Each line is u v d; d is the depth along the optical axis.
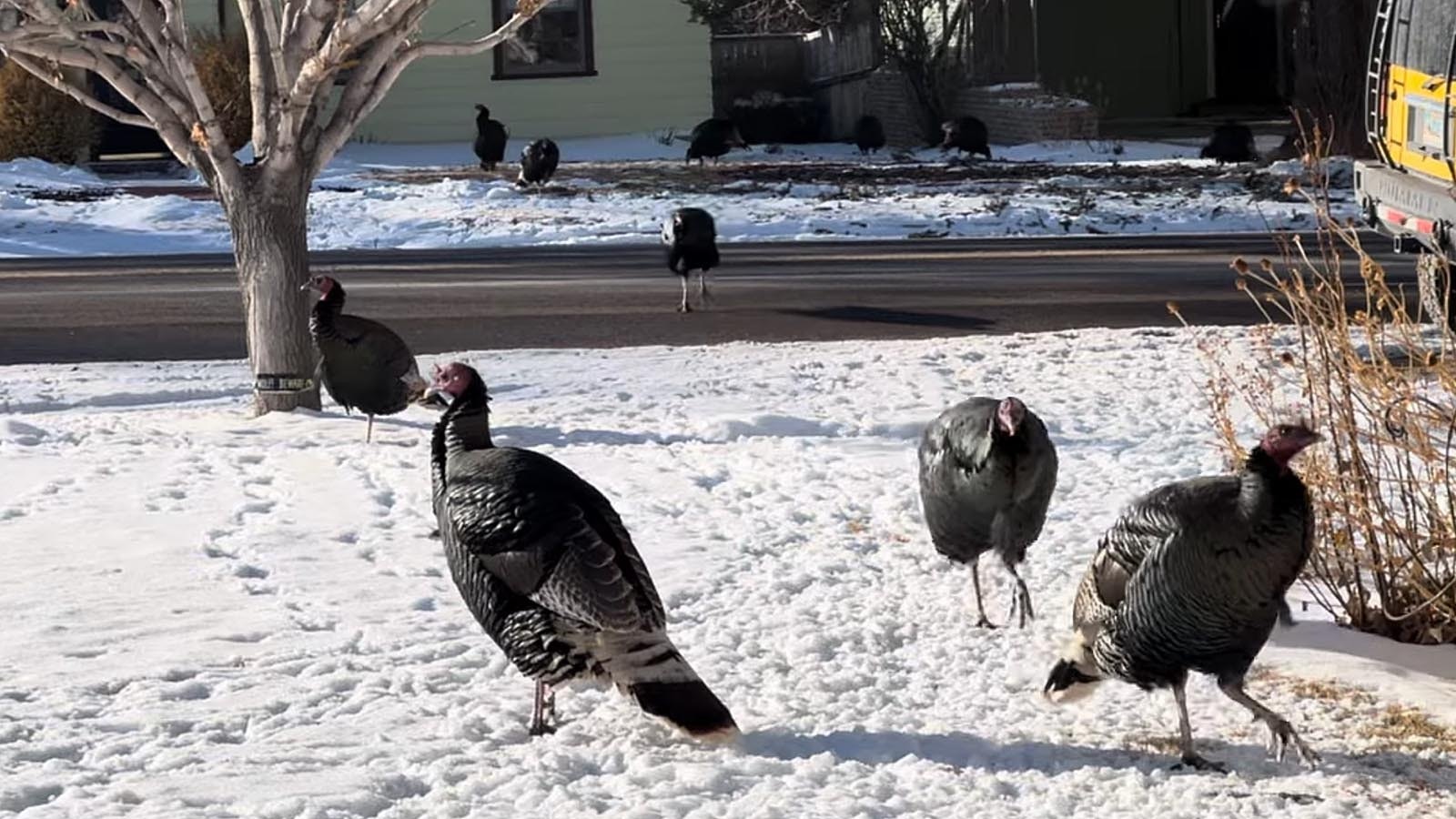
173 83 13.36
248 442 12.26
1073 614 6.70
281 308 13.55
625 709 6.95
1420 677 7.44
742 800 5.89
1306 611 8.34
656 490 10.73
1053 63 44.59
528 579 6.18
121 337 18.03
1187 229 27.03
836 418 12.91
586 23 41.59
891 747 6.57
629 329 18.19
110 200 30.31
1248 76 45.38
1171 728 6.86
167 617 8.03
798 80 47.16
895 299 19.91
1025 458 7.69
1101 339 16.11
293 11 13.26
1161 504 6.07
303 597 8.42
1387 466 8.33
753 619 8.21
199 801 5.74
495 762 6.27
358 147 40.50
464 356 16.20
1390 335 10.83
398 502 10.42
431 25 40.97
